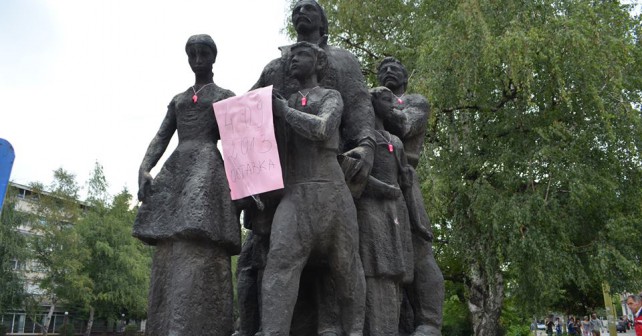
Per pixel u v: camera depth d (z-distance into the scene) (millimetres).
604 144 12578
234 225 2945
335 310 2852
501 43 11703
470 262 14484
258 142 2797
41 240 31578
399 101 3920
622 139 12500
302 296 3098
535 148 12578
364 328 2959
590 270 12367
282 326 2543
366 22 15539
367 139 3107
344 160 2941
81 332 42000
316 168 2770
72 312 38281
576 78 12211
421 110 3920
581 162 12375
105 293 32906
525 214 11609
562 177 11836
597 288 17016
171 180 2998
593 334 21031
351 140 3230
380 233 3098
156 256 2941
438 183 11930
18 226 29688
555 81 12320
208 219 2832
